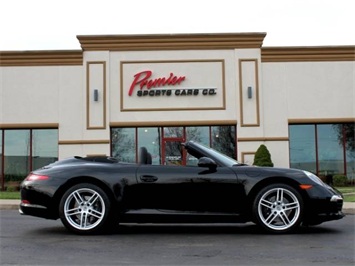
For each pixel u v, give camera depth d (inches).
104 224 239.0
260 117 751.1
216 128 757.9
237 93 753.6
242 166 249.9
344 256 192.9
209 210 238.1
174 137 754.8
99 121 748.0
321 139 764.6
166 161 750.5
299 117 755.4
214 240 228.5
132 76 756.0
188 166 243.6
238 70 756.0
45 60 756.0
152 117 750.5
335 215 242.2
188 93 753.6
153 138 757.3
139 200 237.1
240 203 238.1
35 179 242.4
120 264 177.9
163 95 753.6
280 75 759.1
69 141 745.6
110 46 757.3
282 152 749.3
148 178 237.6
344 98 760.3
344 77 761.0
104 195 237.1
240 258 188.5
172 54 758.5
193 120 750.5
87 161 254.2
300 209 241.3
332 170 761.6
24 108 752.3
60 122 750.5
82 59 756.6
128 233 250.7
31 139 758.5
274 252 200.2
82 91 754.2
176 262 181.3
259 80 756.0
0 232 257.3
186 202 237.0
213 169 241.1
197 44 759.1
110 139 752.3
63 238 233.6
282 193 242.2
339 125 765.9
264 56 759.1
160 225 288.0
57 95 754.2
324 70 761.6
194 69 757.9
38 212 239.3
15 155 759.7
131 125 750.5
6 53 752.3
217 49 759.7
